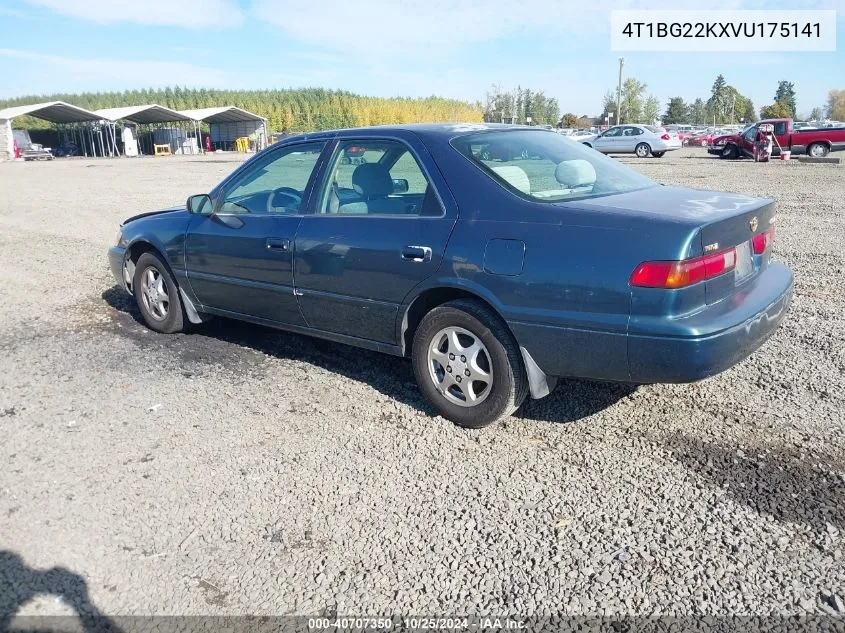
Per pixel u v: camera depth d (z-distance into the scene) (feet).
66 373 16.61
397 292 13.53
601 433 12.90
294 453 12.53
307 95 322.96
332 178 15.14
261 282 16.20
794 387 14.53
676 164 85.10
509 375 12.44
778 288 12.75
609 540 9.83
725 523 10.10
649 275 10.69
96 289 25.18
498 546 9.79
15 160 164.55
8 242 36.27
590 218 11.44
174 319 19.04
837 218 36.78
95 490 11.42
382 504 10.88
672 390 14.57
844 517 10.14
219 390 15.44
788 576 9.00
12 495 11.30
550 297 11.54
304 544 9.96
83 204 54.13
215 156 180.96
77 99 364.17
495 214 12.37
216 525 10.44
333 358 17.33
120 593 9.11
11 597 9.04
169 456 12.49
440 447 12.63
